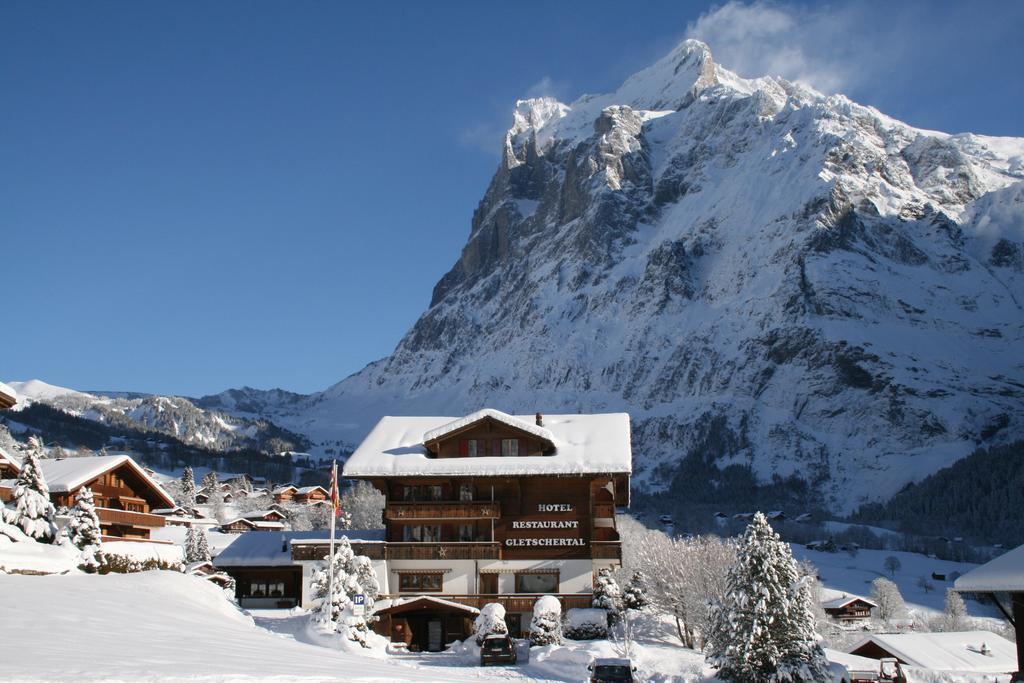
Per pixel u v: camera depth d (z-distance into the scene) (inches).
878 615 5767.7
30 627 1266.0
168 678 964.6
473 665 2006.6
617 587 2573.8
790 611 1675.7
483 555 2667.3
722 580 2554.1
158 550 2423.7
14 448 5639.8
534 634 2279.8
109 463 2802.7
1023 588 1521.9
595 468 2657.5
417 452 2797.7
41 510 2070.6
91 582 1824.6
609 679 1593.3
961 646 3228.3
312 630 1964.8
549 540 2704.2
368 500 5634.8
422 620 2498.8
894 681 2139.5
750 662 1665.8
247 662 1209.4
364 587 2418.8
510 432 2773.1
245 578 3093.0
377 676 1267.2
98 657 1082.1
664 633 2755.9
